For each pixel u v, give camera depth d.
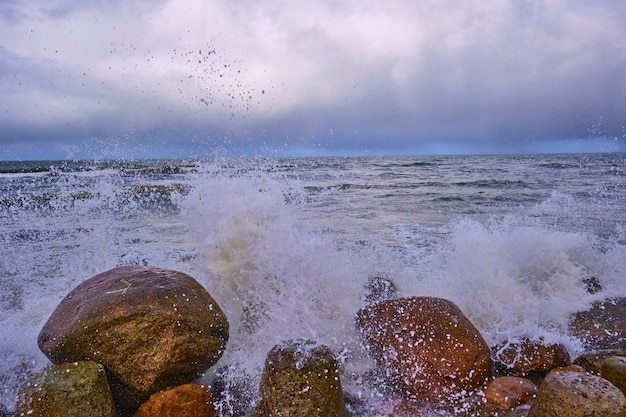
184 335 2.63
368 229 7.68
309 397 2.31
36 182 12.84
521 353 3.08
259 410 2.40
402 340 3.02
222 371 3.02
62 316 2.74
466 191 14.92
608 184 15.77
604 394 2.12
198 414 2.50
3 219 7.70
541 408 2.21
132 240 6.69
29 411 2.21
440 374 2.80
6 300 4.23
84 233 7.00
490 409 2.63
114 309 2.62
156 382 2.56
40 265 5.34
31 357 3.11
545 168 28.45
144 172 17.23
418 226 8.05
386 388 2.87
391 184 17.45
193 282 3.02
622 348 3.36
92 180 10.84
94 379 2.37
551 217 8.23
